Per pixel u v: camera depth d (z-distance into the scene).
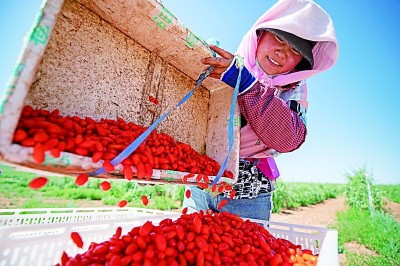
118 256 0.88
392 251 4.97
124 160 0.85
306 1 1.70
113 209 2.27
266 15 1.73
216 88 1.82
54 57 1.01
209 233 1.19
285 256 1.20
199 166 1.30
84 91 1.12
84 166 0.73
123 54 1.29
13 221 1.67
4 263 1.06
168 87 1.55
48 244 1.25
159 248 0.96
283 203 11.09
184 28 1.18
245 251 1.15
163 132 1.49
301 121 1.46
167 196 8.85
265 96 1.33
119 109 1.27
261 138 1.46
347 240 5.89
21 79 0.59
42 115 0.82
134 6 1.05
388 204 12.45
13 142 0.61
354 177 11.09
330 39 1.60
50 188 9.62
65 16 1.04
